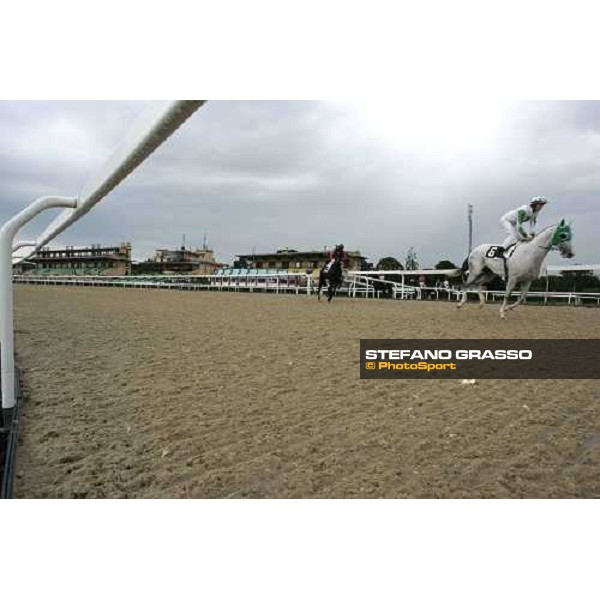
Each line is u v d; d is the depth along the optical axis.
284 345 6.32
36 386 4.15
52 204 2.88
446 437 3.15
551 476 2.63
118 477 2.55
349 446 3.00
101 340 6.59
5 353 2.86
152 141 1.64
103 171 2.27
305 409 3.69
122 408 3.62
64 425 3.24
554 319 9.84
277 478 2.58
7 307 2.86
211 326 8.23
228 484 2.51
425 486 2.51
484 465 2.75
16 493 2.37
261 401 3.87
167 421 3.36
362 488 2.48
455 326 8.34
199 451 2.89
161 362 5.20
